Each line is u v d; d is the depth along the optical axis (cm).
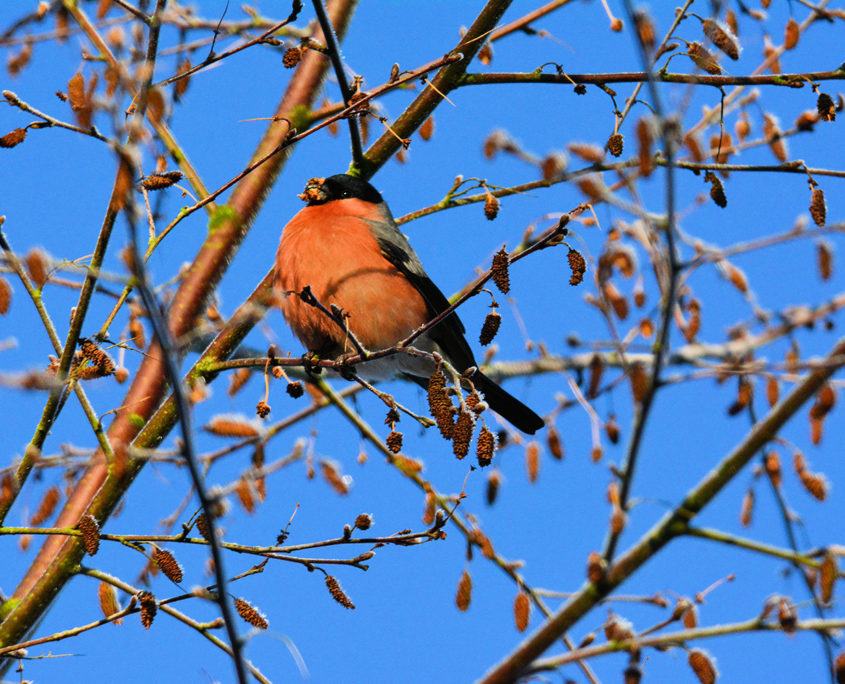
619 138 820
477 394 658
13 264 705
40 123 691
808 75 890
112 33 734
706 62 809
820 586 679
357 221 1020
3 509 716
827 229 708
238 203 996
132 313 898
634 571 692
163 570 675
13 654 713
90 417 703
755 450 706
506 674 680
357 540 696
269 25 950
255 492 742
